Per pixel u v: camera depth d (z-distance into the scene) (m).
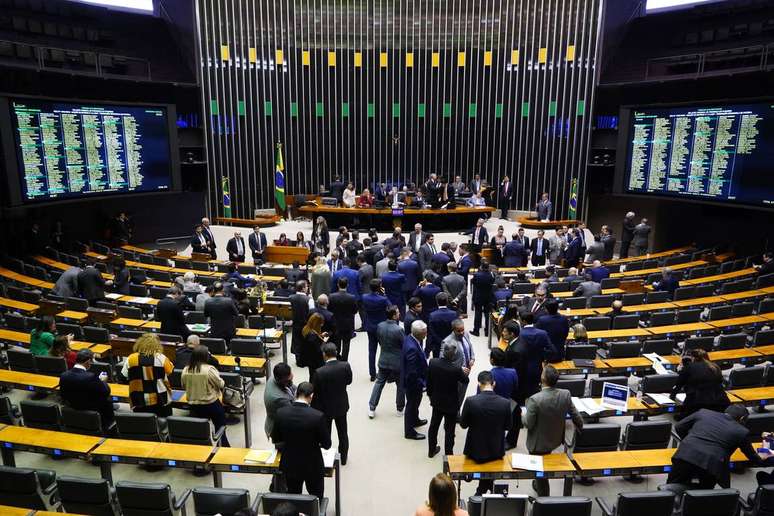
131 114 17.52
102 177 16.89
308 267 14.34
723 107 15.56
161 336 8.63
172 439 6.41
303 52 23.92
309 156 24.83
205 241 16.02
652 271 14.75
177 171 19.00
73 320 10.38
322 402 6.80
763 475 5.77
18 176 14.60
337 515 6.06
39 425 6.79
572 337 9.91
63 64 17.69
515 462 5.73
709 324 10.13
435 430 7.20
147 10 21.14
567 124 23.66
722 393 6.74
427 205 20.70
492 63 24.27
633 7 21.89
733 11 19.12
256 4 23.06
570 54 23.16
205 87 22.80
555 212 24.41
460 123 24.88
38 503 5.35
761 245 16.98
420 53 24.42
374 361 9.73
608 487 6.92
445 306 8.45
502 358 6.48
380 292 9.52
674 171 17.05
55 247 16.88
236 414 8.49
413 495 6.61
